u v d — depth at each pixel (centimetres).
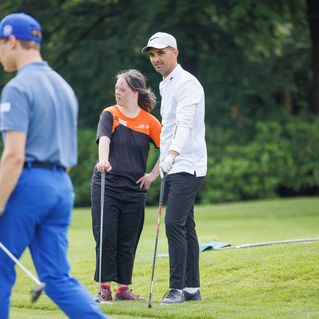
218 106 6178
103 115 1916
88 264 2294
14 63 1323
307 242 2189
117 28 5888
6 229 1278
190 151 1794
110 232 1889
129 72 1930
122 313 1719
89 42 5894
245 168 5925
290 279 1903
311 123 6053
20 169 1252
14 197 1275
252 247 2222
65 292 1291
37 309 1836
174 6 5681
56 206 1298
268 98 6394
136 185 1912
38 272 1309
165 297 1805
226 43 6091
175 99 1794
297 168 5991
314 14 5888
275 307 1723
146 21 5606
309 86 6631
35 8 5938
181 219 1786
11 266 1298
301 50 6612
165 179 1809
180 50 5847
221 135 6028
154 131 1933
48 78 1312
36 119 1284
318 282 1869
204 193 5969
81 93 6019
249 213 4734
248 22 5906
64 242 1320
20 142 1254
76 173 5966
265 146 5969
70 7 5944
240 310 1692
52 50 5956
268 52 6200
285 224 4103
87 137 5966
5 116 1259
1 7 5891
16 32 1308
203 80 6225
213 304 1766
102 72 5878
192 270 1834
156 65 1805
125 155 1905
